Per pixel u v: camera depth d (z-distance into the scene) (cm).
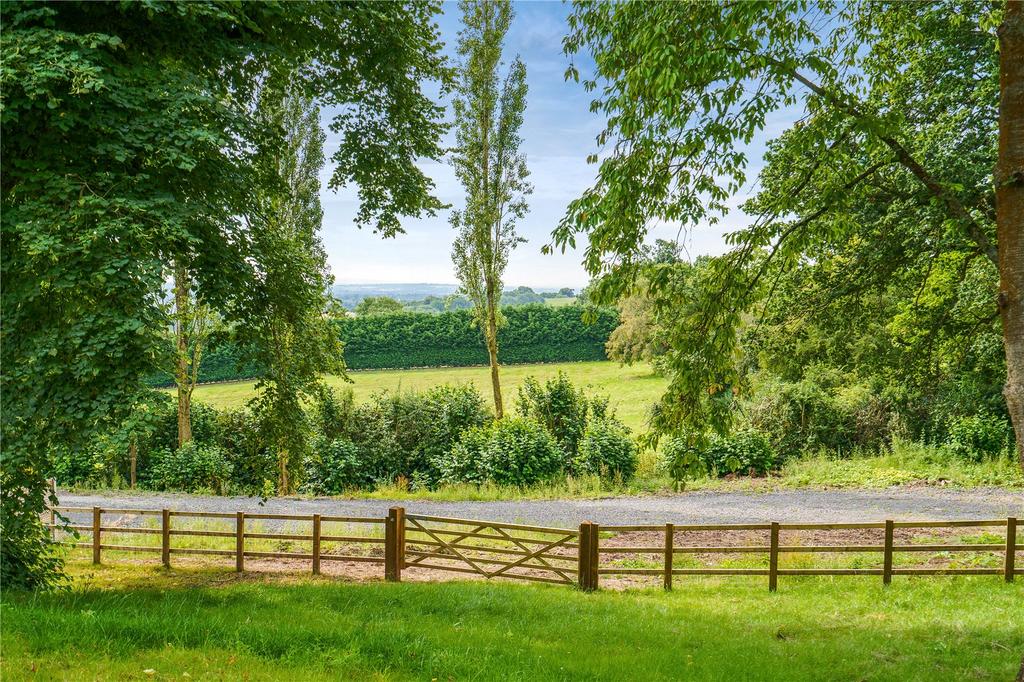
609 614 1077
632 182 923
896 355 1791
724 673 825
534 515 2016
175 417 2838
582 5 955
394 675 734
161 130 954
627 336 5191
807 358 1927
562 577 1330
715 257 1098
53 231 880
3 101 877
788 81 935
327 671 721
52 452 932
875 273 1580
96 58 937
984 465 2412
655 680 790
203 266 1120
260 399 1345
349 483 2627
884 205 1505
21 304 939
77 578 1315
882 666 876
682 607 1148
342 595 1114
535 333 6044
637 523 1884
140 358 920
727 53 843
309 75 1503
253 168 1333
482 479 2522
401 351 6053
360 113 1514
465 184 3017
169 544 1474
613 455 2566
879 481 2362
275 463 1424
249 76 1403
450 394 2898
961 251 1507
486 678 741
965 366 2145
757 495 2270
